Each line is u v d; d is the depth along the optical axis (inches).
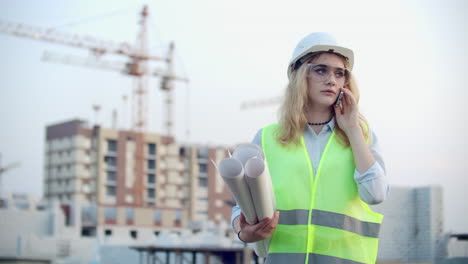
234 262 1553.9
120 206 3184.1
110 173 3932.1
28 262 1771.7
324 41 110.7
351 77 113.0
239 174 92.4
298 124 111.2
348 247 105.3
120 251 1900.8
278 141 112.8
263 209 98.1
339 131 111.5
